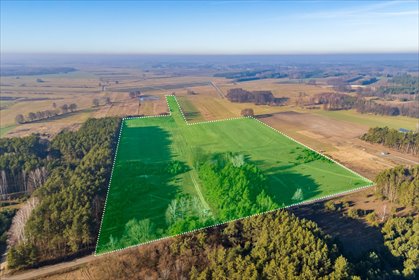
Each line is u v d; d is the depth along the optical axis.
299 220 61.59
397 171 84.12
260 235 57.41
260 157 99.69
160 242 57.22
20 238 63.72
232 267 50.47
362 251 61.78
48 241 58.78
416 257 57.69
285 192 78.56
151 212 64.25
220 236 59.41
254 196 70.81
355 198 81.25
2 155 99.38
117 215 64.25
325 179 88.25
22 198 85.00
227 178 75.44
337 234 66.50
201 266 53.41
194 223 61.09
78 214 60.78
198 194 70.56
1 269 56.34
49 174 89.88
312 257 50.53
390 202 80.44
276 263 49.84
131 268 53.09
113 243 57.50
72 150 106.38
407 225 66.88
